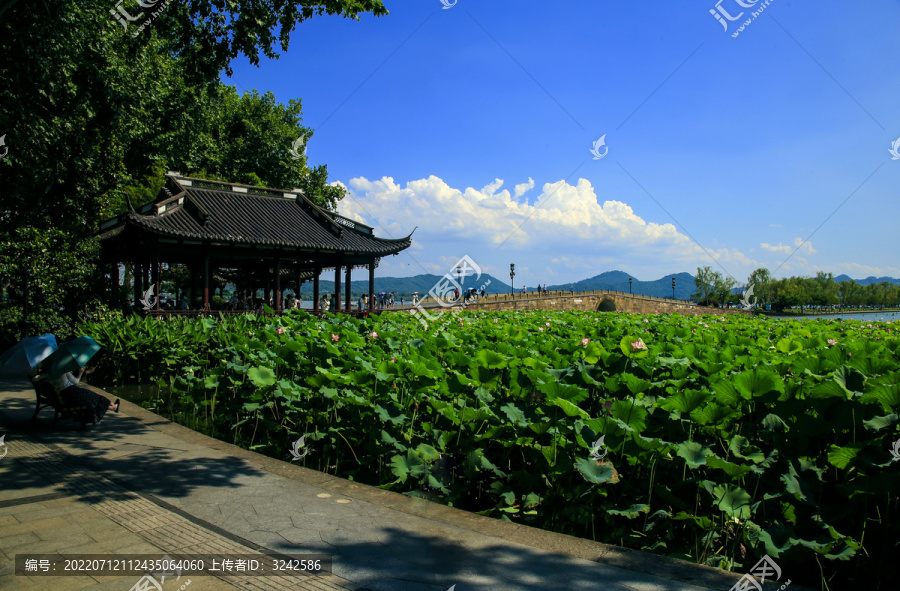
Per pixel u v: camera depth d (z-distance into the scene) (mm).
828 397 4352
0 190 13312
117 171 17672
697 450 4336
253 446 6668
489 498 5227
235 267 27375
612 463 4707
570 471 4758
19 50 10516
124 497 4535
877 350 6781
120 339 10672
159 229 17531
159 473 5188
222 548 3602
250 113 37750
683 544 4293
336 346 8297
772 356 6895
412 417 6023
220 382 7832
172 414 8555
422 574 3252
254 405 6793
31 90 11641
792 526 3938
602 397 6324
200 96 22391
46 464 5402
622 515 4406
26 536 3746
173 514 4188
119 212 23281
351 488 4867
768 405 5188
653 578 3209
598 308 57094
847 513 3756
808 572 3932
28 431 6719
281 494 4676
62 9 11086
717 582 3164
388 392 5852
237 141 37094
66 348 6656
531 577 3215
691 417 4758
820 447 4656
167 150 23141
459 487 5012
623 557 3516
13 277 12750
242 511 4273
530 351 7395
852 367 5121
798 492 3896
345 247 22281
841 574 3891
